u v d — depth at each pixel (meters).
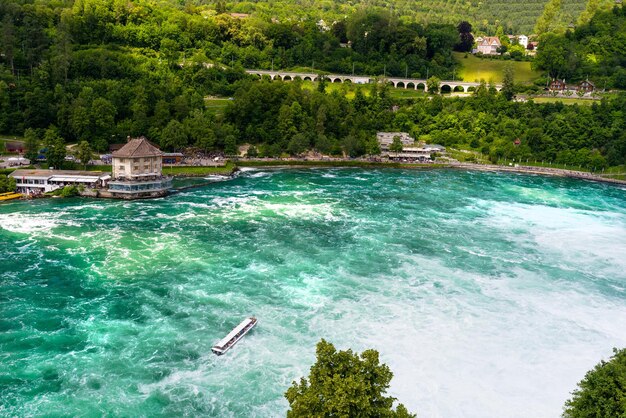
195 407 70.94
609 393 58.34
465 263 117.19
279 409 70.94
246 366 79.25
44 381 75.00
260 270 110.56
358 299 99.25
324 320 91.62
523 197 178.88
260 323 90.31
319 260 116.44
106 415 69.12
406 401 72.94
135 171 169.38
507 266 116.25
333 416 51.16
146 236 128.38
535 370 80.31
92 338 85.25
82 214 145.62
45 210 149.00
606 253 125.25
